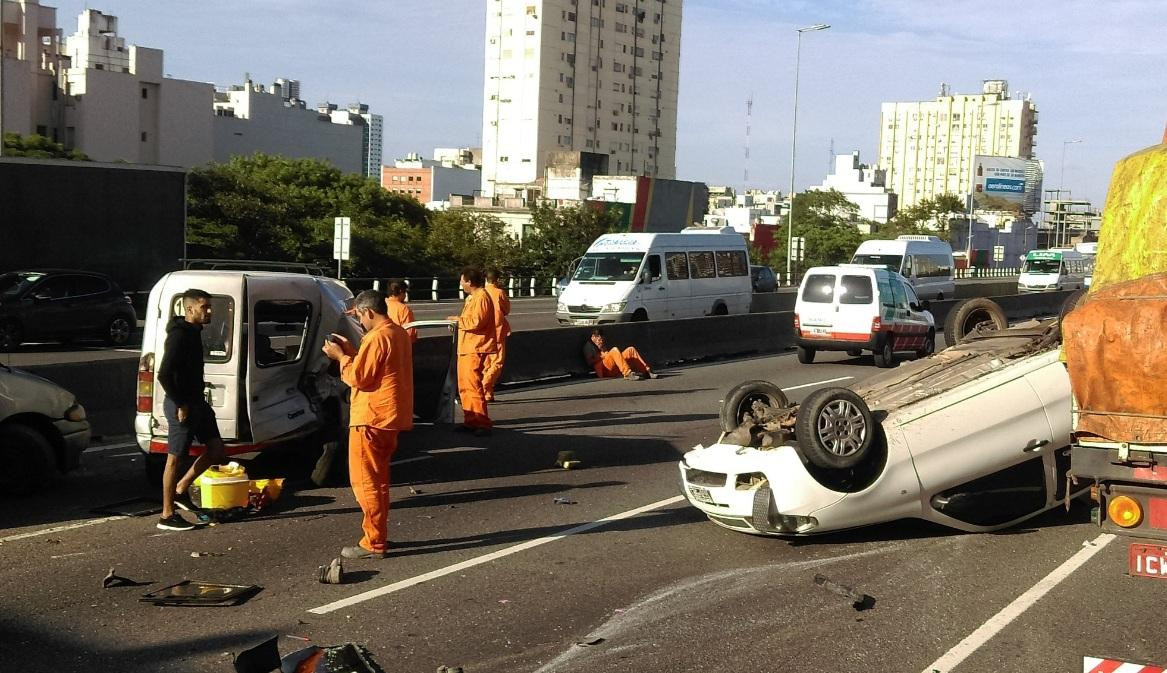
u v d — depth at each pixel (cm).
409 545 809
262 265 1285
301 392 980
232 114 11375
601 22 14975
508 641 605
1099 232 681
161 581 710
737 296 3045
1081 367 575
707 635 618
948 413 823
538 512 919
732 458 820
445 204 11588
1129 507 563
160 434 950
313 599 677
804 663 575
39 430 971
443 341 1254
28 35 8588
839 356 2430
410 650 589
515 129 14550
